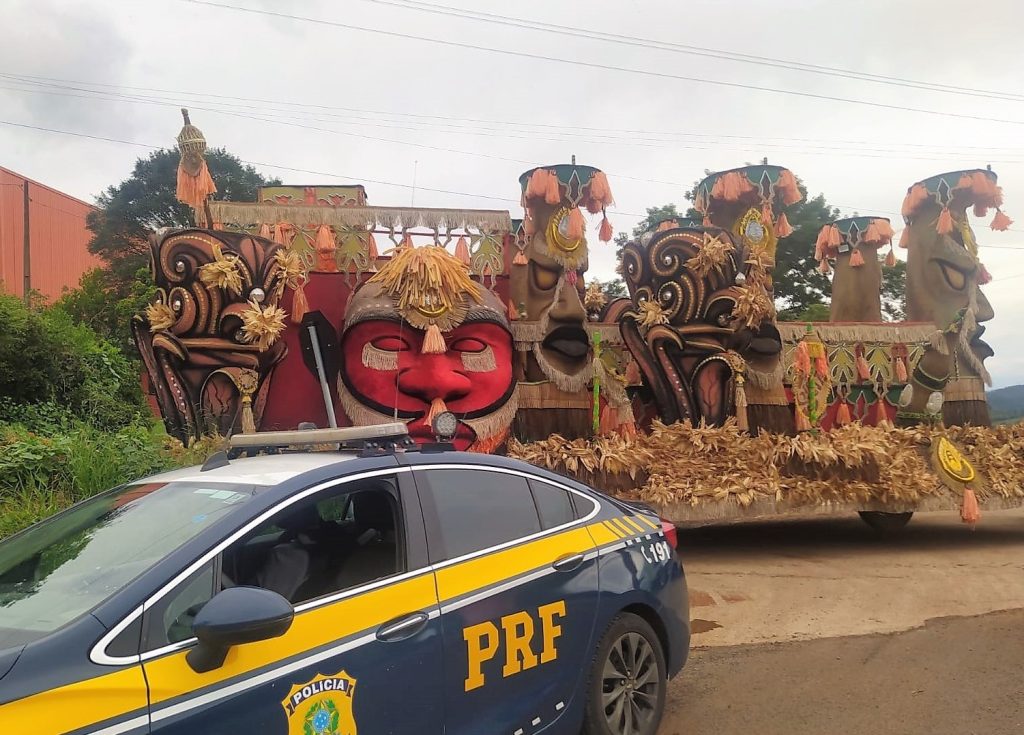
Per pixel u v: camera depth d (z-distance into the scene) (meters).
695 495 9.95
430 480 3.57
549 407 11.12
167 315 9.22
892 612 7.21
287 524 3.07
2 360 13.91
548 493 4.11
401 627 3.08
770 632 6.62
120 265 33.78
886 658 5.87
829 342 14.05
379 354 9.38
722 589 8.20
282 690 2.64
